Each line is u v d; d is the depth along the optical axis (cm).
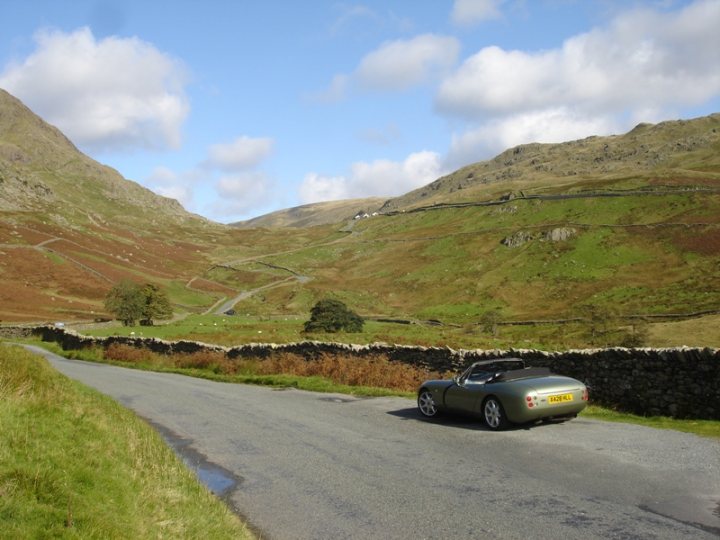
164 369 2895
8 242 13225
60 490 586
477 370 1261
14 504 530
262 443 1130
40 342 5262
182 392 1947
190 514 665
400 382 1894
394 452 1006
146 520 599
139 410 1562
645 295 11338
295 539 645
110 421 1039
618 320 8756
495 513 677
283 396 1795
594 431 1081
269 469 937
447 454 970
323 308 7150
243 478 892
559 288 13300
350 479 856
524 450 963
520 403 1091
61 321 8012
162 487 739
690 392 1237
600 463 855
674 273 12744
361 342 5097
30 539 484
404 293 15050
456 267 16488
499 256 16588
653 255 14150
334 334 6025
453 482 809
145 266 16162
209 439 1183
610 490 730
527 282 14150
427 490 780
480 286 14488
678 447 929
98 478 666
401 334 6284
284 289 15388
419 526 655
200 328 6969
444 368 1938
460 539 610
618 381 1393
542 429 1123
